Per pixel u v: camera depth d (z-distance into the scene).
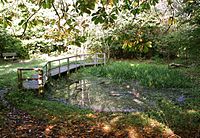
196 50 11.85
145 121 9.14
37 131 8.19
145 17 13.56
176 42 18.73
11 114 9.53
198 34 11.47
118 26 17.12
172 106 11.12
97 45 25.42
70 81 16.70
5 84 13.80
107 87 15.20
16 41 24.16
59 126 8.64
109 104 11.91
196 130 8.43
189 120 9.22
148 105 11.69
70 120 9.22
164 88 14.76
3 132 7.96
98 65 21.88
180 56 22.20
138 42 4.89
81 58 24.84
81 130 8.38
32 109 10.20
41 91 12.69
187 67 19.91
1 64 20.84
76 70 19.88
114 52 26.55
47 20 5.98
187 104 11.55
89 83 16.20
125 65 20.89
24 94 11.89
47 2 4.27
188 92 13.77
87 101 12.36
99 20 4.34
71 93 13.78
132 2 4.79
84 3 3.86
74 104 11.84
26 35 25.62
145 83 15.58
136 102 12.20
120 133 8.24
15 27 23.91
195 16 10.93
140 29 5.20
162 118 9.49
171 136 8.04
